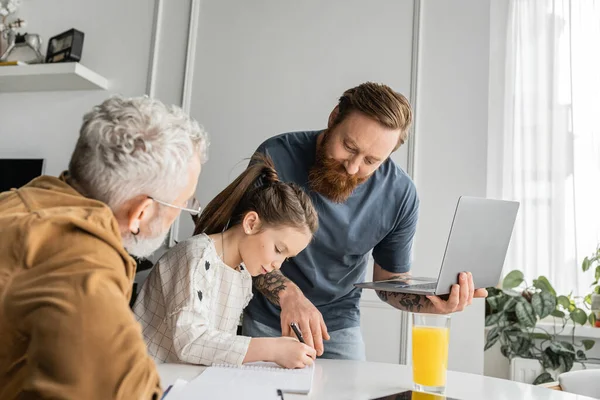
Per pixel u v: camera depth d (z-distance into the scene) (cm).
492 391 104
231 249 140
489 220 124
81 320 54
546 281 275
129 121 69
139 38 306
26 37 315
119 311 57
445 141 261
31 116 318
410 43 271
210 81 292
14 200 67
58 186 69
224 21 294
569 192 286
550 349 266
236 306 140
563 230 284
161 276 124
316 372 111
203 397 84
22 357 56
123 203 71
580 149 286
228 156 285
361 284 136
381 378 109
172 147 71
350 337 166
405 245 172
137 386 56
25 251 59
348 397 93
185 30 299
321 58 281
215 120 288
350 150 145
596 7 291
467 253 123
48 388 52
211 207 146
